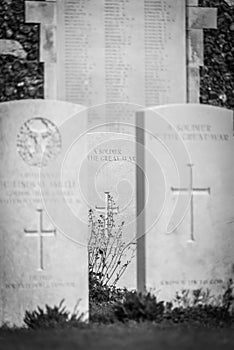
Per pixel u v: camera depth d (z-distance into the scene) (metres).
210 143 10.92
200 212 10.85
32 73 12.13
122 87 12.34
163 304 10.59
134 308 10.29
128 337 8.92
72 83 12.22
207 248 10.86
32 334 9.50
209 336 9.02
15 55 12.13
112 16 12.34
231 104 12.56
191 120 10.84
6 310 10.62
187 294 10.69
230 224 11.03
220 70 12.59
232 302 10.92
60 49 12.20
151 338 8.80
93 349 8.21
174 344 8.42
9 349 8.42
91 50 12.28
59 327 9.93
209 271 10.85
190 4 12.54
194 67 12.48
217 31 12.66
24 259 10.62
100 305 12.23
